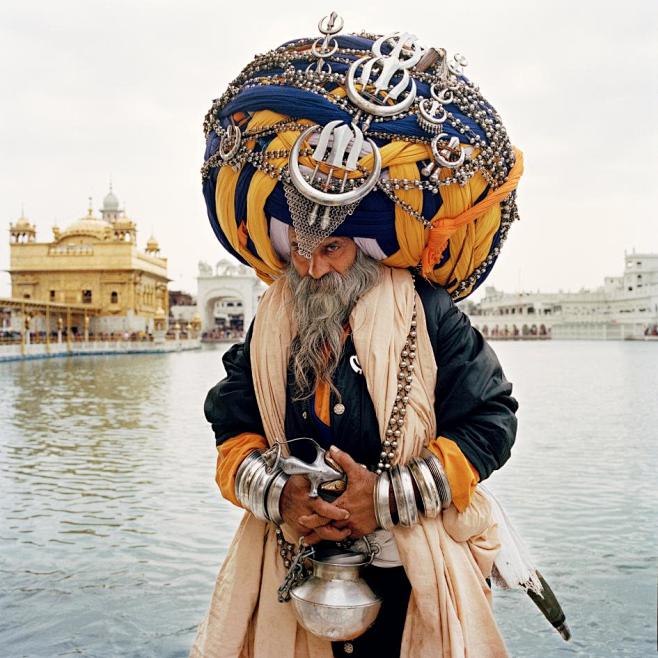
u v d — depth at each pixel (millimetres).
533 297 84625
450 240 1543
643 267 75562
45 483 5941
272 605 1547
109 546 4121
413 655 1445
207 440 8391
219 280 69188
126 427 9688
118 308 56000
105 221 61844
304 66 1492
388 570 1530
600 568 3561
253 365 1582
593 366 24984
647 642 2686
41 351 38000
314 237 1422
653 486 5441
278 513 1432
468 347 1505
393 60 1419
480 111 1478
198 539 4262
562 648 2652
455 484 1380
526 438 8039
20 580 3541
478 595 1452
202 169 1646
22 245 56031
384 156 1377
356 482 1363
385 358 1455
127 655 2691
